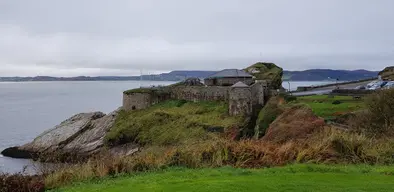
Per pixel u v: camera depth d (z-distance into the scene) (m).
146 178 16.16
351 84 81.38
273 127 33.94
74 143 55.84
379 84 63.59
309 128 30.95
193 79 73.94
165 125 52.78
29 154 54.16
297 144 21.09
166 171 17.83
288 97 52.16
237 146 20.19
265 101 53.84
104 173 18.03
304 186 13.20
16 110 125.19
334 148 19.61
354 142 19.91
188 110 57.03
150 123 54.38
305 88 74.44
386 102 29.34
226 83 64.94
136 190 13.82
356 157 18.89
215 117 51.78
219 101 58.69
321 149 19.48
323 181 14.10
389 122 27.89
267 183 13.73
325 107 41.41
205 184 13.91
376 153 19.11
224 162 19.09
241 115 50.69
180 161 19.05
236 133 44.94
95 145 54.38
